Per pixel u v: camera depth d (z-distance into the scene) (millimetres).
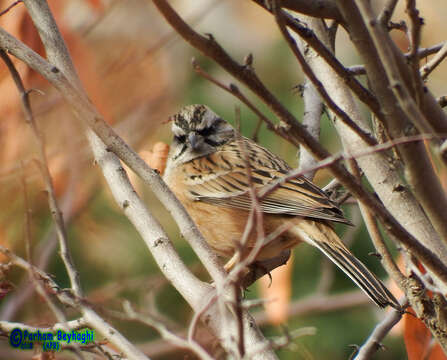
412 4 4977
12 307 8359
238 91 4918
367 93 5363
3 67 8461
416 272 6391
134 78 10781
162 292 11734
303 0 5559
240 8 13117
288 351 11570
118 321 10883
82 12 10555
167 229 11781
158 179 6730
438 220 5379
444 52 6379
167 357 10961
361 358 7117
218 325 5934
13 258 6672
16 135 8609
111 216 11312
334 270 12945
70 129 9172
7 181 8914
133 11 11195
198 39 4688
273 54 12867
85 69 9266
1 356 8062
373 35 4777
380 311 12531
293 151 12266
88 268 11453
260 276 9711
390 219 5164
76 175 9227
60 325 6383
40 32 7410
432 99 5500
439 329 6406
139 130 10680
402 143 5211
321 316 12469
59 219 6938
